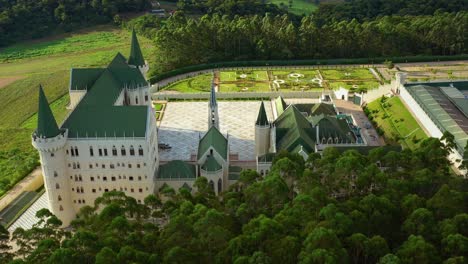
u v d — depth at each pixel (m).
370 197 125.00
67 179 155.50
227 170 168.50
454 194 125.25
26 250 119.56
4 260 116.44
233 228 122.25
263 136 181.88
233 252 108.19
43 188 179.75
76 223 130.88
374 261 111.75
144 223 132.88
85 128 151.88
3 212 163.88
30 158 197.12
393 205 124.69
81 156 153.50
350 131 195.38
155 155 168.88
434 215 123.62
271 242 108.94
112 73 194.62
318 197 126.50
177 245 111.56
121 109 154.75
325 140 179.12
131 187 159.12
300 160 153.50
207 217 115.25
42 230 119.12
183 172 164.75
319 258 99.50
